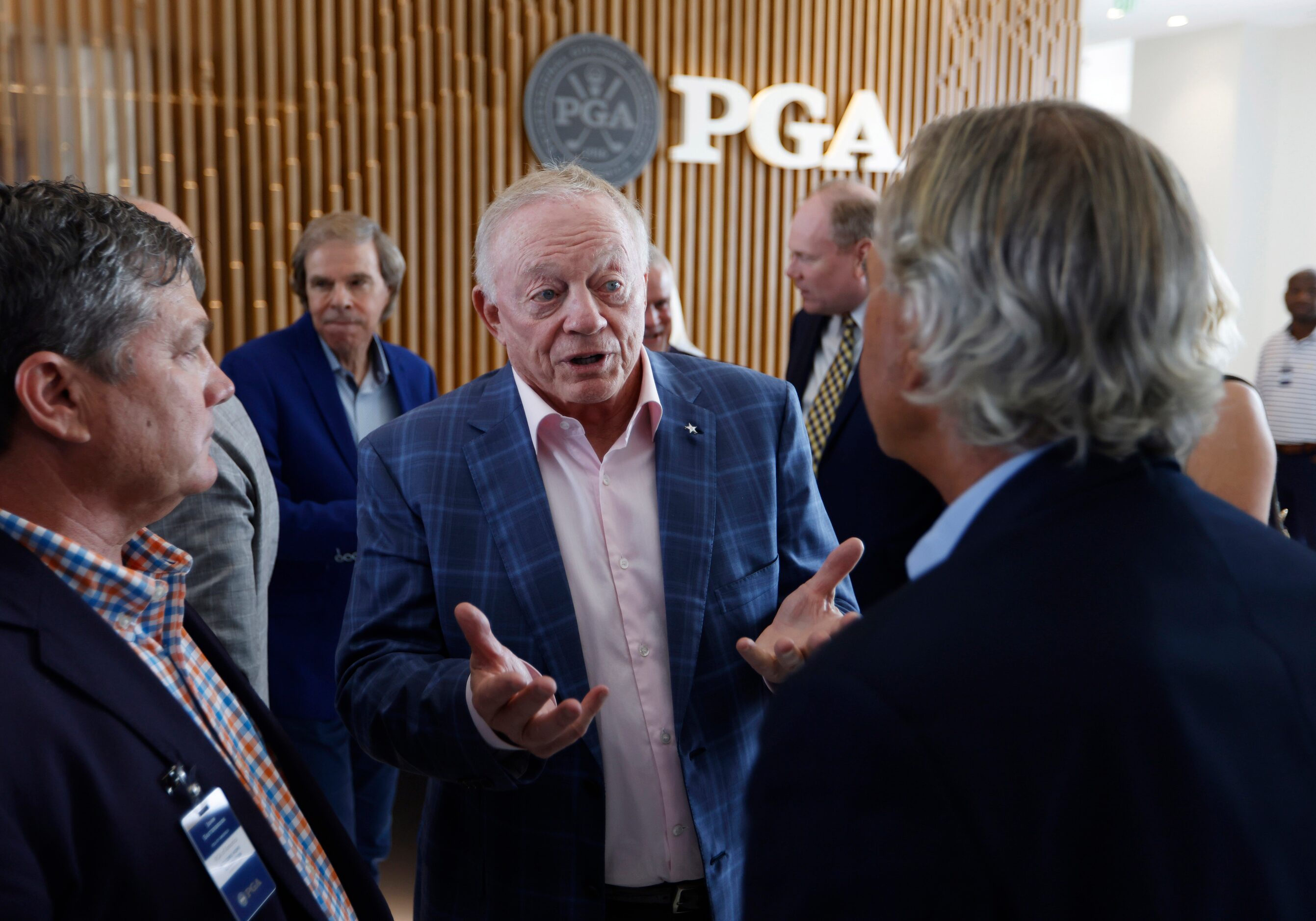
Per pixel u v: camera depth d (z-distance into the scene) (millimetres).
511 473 1231
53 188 830
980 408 605
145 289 833
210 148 4352
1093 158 590
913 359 651
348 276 2449
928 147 648
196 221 4371
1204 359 679
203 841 787
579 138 4988
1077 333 575
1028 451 617
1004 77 6082
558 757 1165
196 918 774
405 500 1256
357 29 4605
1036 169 590
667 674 1216
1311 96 8414
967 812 510
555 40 4953
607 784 1188
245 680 1043
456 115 4832
